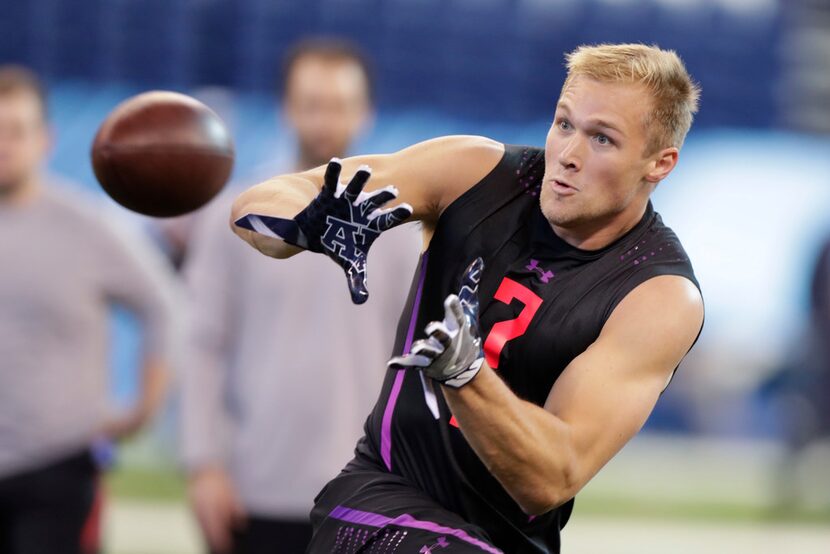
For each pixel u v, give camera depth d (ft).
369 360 33.58
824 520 71.82
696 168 91.76
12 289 37.47
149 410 40.34
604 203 21.48
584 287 22.13
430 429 22.58
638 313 21.59
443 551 21.34
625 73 21.27
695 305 21.91
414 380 22.91
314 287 33.68
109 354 40.32
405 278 33.55
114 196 23.29
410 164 22.77
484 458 19.88
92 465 38.73
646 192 22.29
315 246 20.35
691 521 68.85
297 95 35.04
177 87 100.78
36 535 37.81
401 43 103.96
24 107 37.68
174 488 70.54
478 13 104.83
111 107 98.78
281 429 33.71
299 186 21.49
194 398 34.65
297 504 33.73
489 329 22.20
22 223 37.91
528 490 20.18
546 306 22.12
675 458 85.05
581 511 70.08
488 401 19.15
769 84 106.32
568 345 21.90
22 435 37.47
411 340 23.06
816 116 105.70
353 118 35.22
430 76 104.17
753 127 105.81
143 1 100.42
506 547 23.22
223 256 34.53
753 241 89.66
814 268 75.15
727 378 86.94
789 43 106.42
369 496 22.75
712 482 79.25
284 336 33.78
